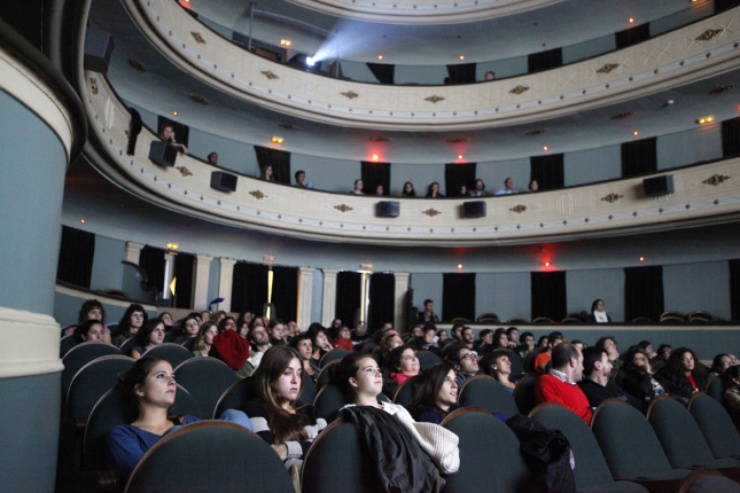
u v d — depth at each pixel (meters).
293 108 14.30
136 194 10.89
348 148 16.00
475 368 5.48
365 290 15.62
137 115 9.86
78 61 6.08
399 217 14.73
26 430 1.89
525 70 15.91
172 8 11.66
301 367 3.40
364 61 16.58
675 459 4.15
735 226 12.01
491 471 2.94
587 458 3.53
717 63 11.47
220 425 2.19
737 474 4.04
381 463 2.54
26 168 1.94
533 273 14.97
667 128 13.48
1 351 1.76
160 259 13.42
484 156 15.83
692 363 6.14
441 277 15.65
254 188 13.69
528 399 5.01
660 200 12.02
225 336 5.69
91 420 2.95
